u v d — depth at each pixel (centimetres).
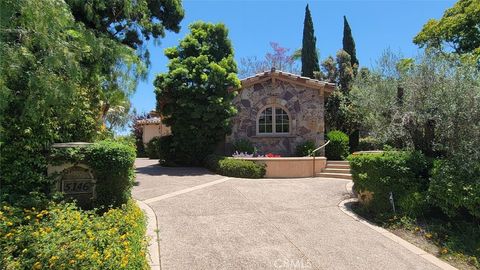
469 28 1870
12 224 508
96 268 395
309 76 2503
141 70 767
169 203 891
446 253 617
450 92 766
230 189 1064
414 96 833
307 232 706
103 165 736
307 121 1630
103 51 659
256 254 591
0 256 426
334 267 552
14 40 483
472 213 656
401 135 901
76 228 499
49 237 451
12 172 694
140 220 651
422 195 753
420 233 695
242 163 1338
